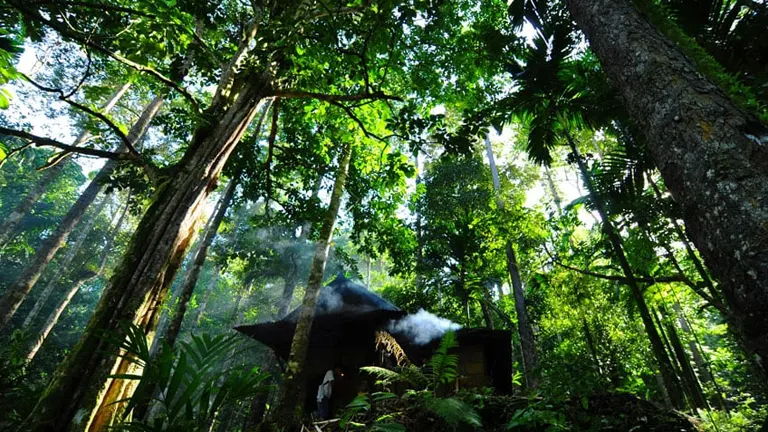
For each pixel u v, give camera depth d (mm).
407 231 11500
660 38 2729
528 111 8078
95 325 3150
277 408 5590
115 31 4105
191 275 7957
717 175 1770
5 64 3234
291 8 5410
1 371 4793
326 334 9680
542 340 16141
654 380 11977
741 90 3098
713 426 4375
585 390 4008
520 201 13695
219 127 4715
